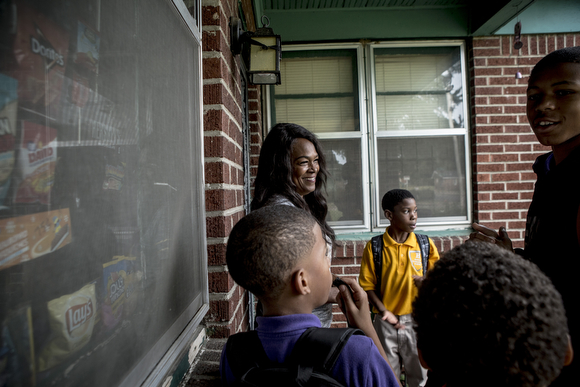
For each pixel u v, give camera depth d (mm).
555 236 861
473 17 2906
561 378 792
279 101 3141
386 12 3010
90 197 516
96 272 527
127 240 626
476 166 2959
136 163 668
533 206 976
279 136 1381
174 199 888
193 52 1098
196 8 1159
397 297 2016
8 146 378
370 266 2113
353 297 952
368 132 3080
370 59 3074
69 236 467
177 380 972
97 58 537
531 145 2934
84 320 494
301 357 661
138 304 667
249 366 682
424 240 2123
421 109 3084
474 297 494
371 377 648
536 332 469
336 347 658
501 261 524
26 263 398
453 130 3025
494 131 2943
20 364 387
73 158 478
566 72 894
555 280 850
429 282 570
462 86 3043
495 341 475
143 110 703
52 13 439
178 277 905
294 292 727
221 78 1339
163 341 792
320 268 762
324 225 1550
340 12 3021
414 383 1992
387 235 2129
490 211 2939
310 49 3109
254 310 2412
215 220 1307
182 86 975
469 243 606
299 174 1372
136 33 676
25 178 398
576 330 792
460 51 3055
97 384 523
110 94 574
